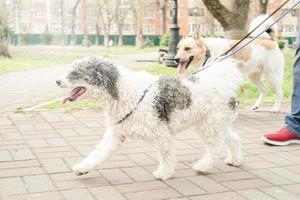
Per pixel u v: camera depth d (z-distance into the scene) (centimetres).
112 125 223
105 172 233
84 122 343
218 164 250
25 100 446
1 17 1132
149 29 3219
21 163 244
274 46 391
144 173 233
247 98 470
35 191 206
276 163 254
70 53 1508
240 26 629
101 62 212
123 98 215
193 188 214
